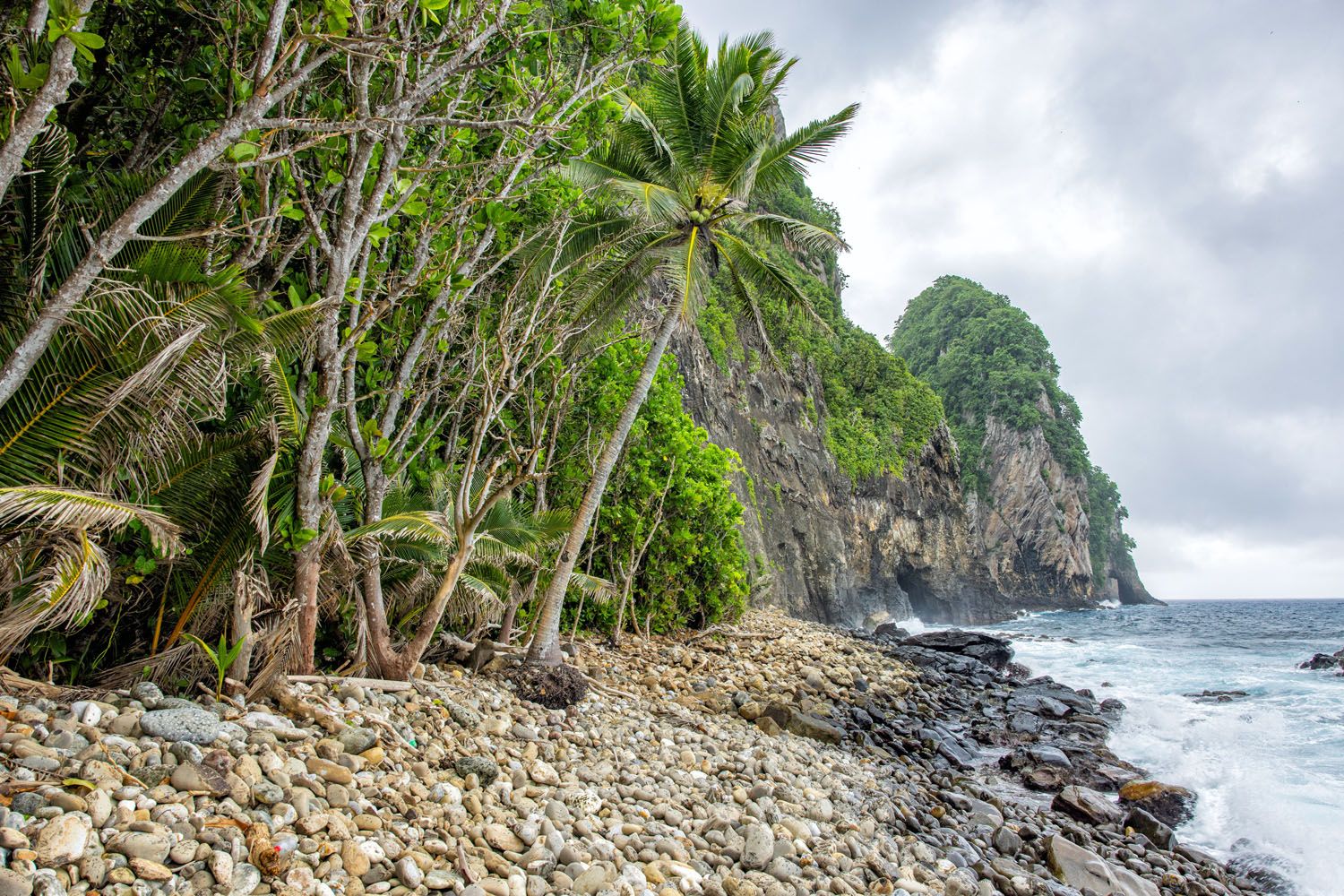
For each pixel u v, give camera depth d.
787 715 10.30
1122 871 6.57
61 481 3.78
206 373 3.99
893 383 62.25
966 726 13.30
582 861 4.13
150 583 5.27
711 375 33.88
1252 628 56.03
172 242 4.16
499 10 5.12
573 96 6.01
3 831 2.56
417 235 6.91
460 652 8.41
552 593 8.88
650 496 14.02
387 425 6.40
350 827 3.64
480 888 3.49
